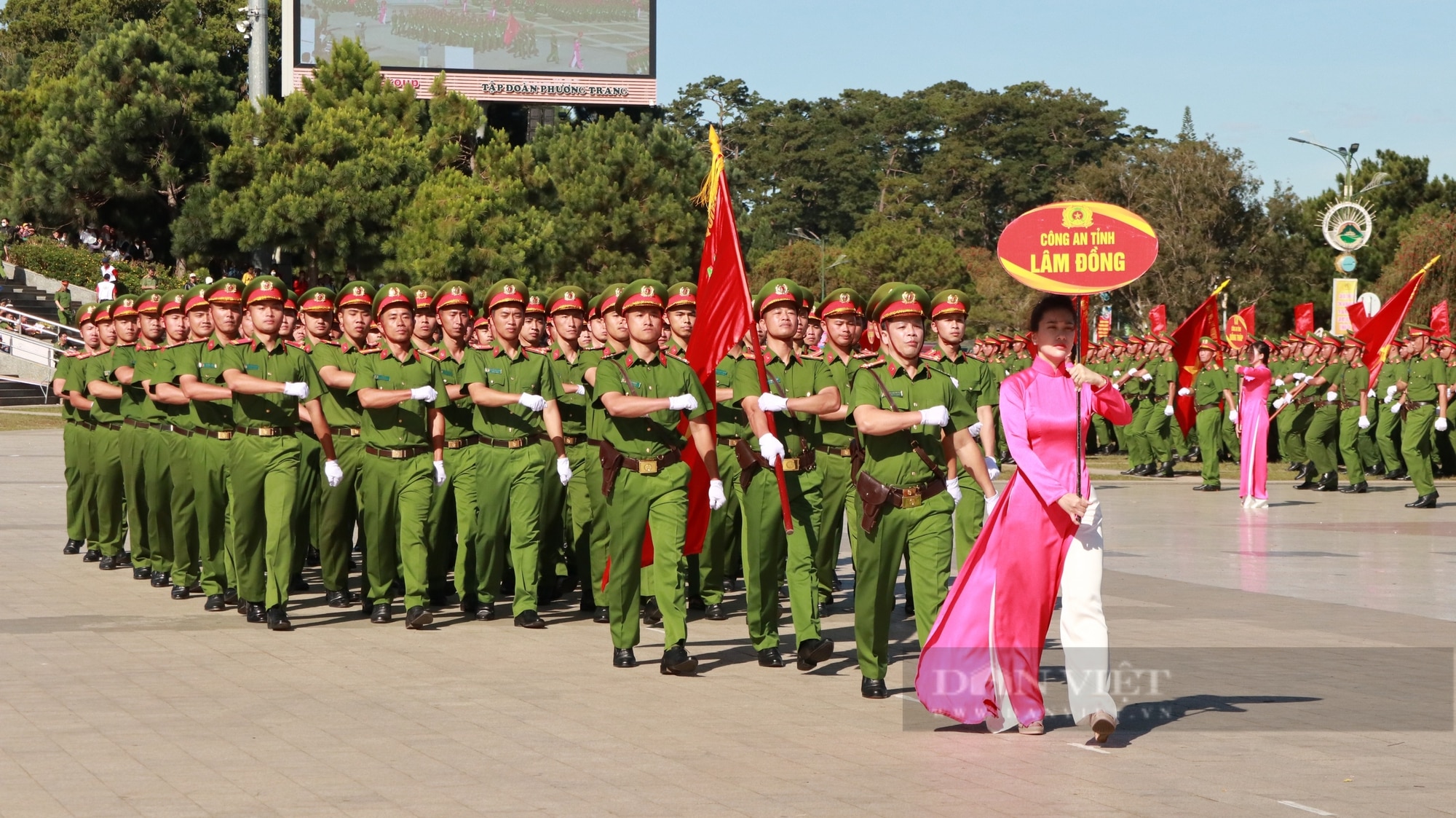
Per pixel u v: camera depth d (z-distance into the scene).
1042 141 109.25
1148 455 26.97
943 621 7.70
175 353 11.78
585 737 7.49
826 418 9.77
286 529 10.80
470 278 42.12
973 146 108.50
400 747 7.26
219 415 11.45
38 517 18.03
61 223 49.31
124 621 11.09
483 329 12.20
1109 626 10.85
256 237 41.91
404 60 55.28
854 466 8.79
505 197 45.91
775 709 8.21
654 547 9.30
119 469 13.86
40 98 55.31
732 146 118.25
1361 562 14.62
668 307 10.59
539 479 11.13
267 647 10.06
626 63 57.47
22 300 45.69
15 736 7.44
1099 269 7.50
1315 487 24.39
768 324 10.07
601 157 53.84
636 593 9.45
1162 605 11.87
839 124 117.06
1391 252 67.25
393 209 42.94
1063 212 7.54
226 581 11.78
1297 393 23.39
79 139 47.25
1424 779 6.68
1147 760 7.04
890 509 8.34
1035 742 7.43
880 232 81.75
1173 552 15.45
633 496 9.27
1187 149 65.56
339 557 11.95
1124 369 27.28
